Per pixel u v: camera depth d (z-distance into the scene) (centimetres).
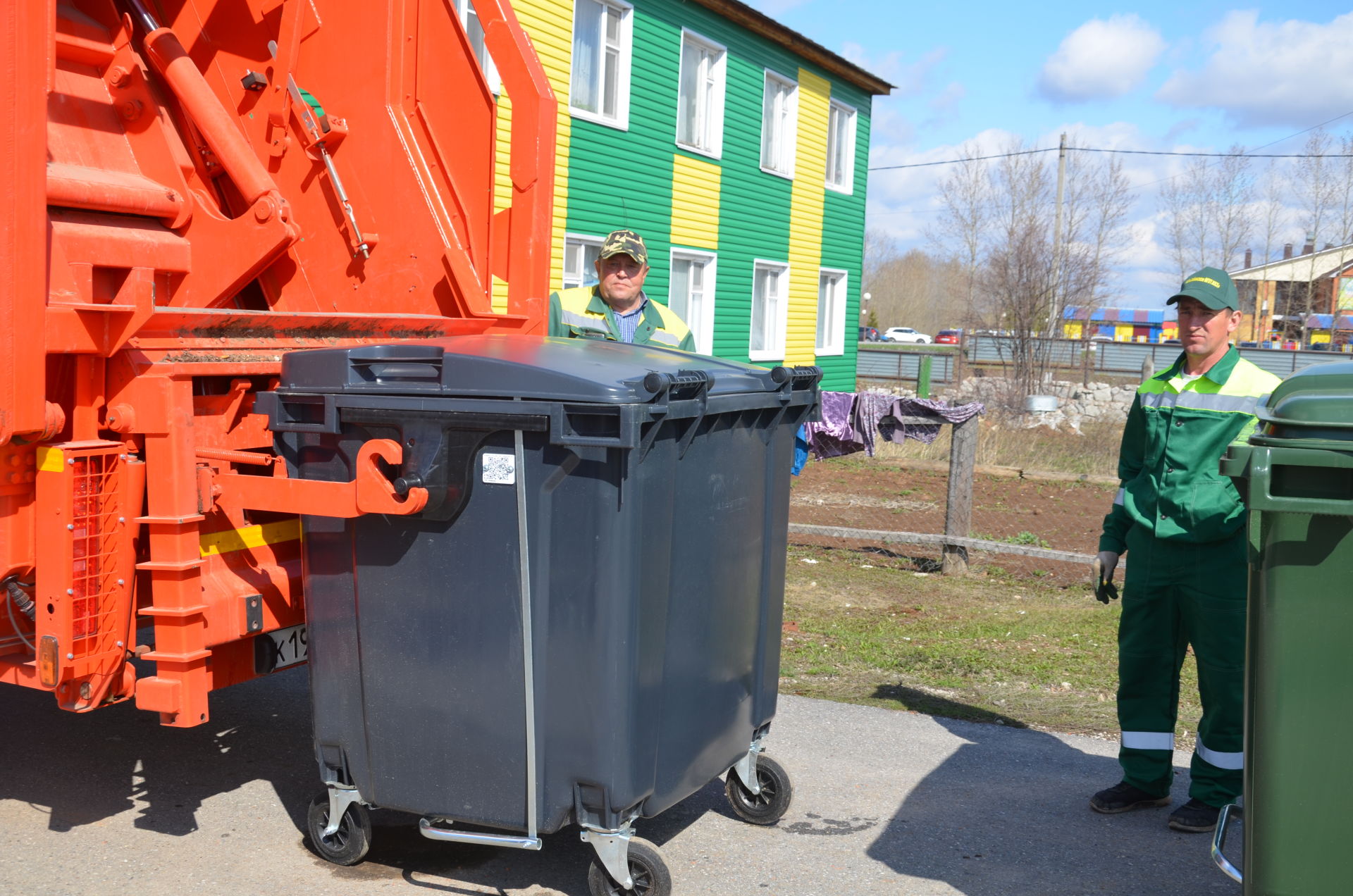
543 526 287
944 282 9644
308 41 486
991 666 576
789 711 499
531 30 1302
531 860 349
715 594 328
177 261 446
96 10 448
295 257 494
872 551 903
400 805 315
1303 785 230
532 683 293
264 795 399
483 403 286
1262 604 232
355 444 309
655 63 1543
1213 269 381
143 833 363
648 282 1595
